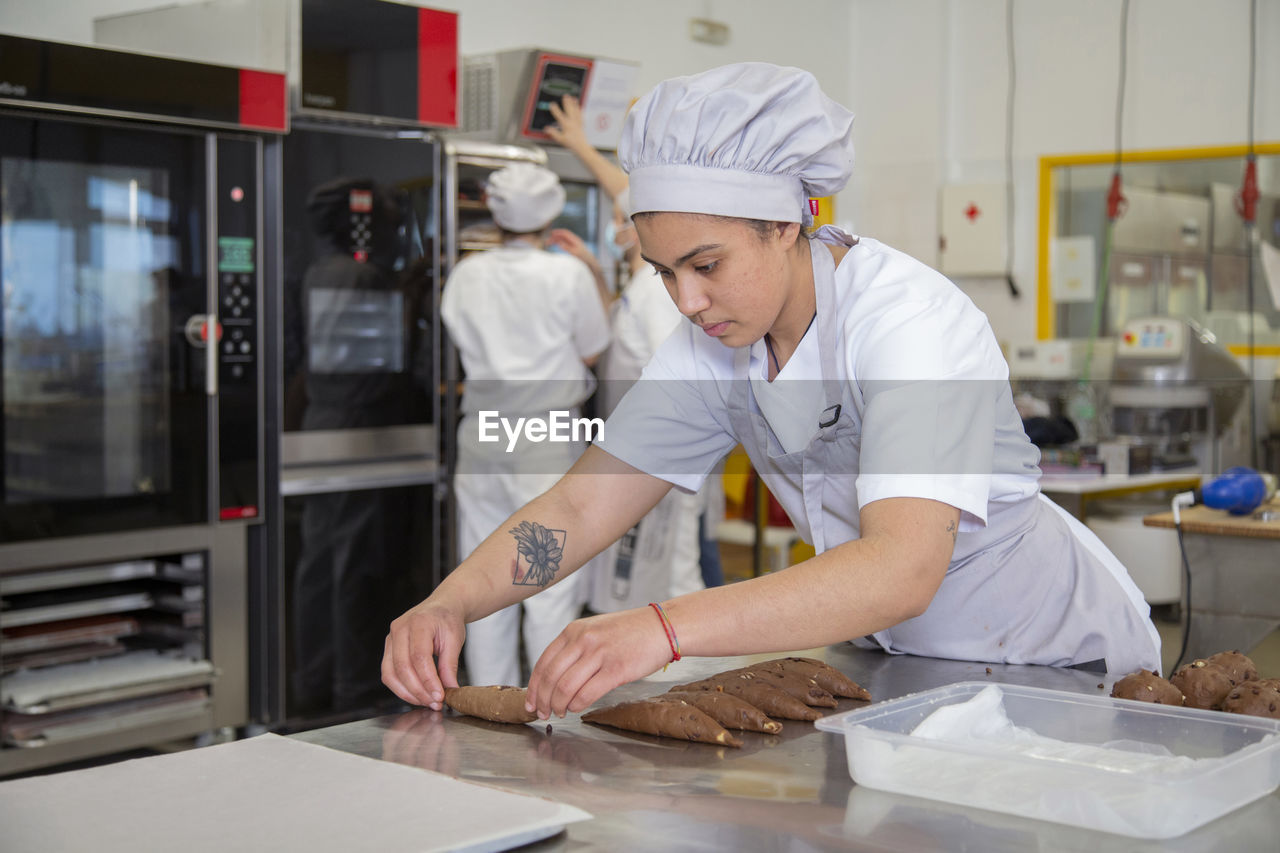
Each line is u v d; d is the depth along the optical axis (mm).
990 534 1430
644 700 1224
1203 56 5594
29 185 2580
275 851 839
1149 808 866
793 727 1210
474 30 4355
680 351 1449
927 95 6137
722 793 997
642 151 1163
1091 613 1437
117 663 2861
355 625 3219
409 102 3227
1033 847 856
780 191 1150
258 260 2975
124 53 2650
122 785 994
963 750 953
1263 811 927
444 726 1229
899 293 1220
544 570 1398
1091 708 1100
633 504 1478
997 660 1486
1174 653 3562
